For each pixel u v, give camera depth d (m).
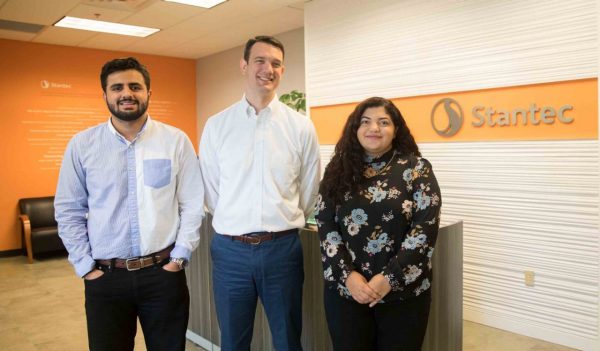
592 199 3.00
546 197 3.21
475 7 3.45
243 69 2.03
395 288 1.67
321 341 2.38
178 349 2.01
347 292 1.76
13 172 6.19
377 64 4.16
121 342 1.94
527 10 3.19
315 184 2.16
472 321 3.70
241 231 1.94
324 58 4.62
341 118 4.54
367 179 1.78
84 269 1.85
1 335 3.49
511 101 3.32
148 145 1.94
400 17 3.94
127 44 6.51
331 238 1.80
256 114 2.01
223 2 4.62
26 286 4.78
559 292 3.20
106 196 1.88
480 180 3.55
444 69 3.68
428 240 1.66
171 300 1.96
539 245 3.27
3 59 6.02
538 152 3.22
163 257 1.94
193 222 2.02
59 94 6.48
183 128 7.76
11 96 6.11
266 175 1.96
